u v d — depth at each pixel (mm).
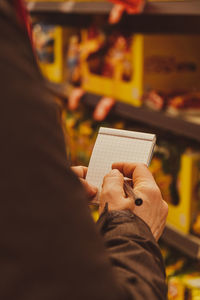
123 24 2752
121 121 2854
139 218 683
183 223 2035
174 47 2273
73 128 2959
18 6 514
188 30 2443
